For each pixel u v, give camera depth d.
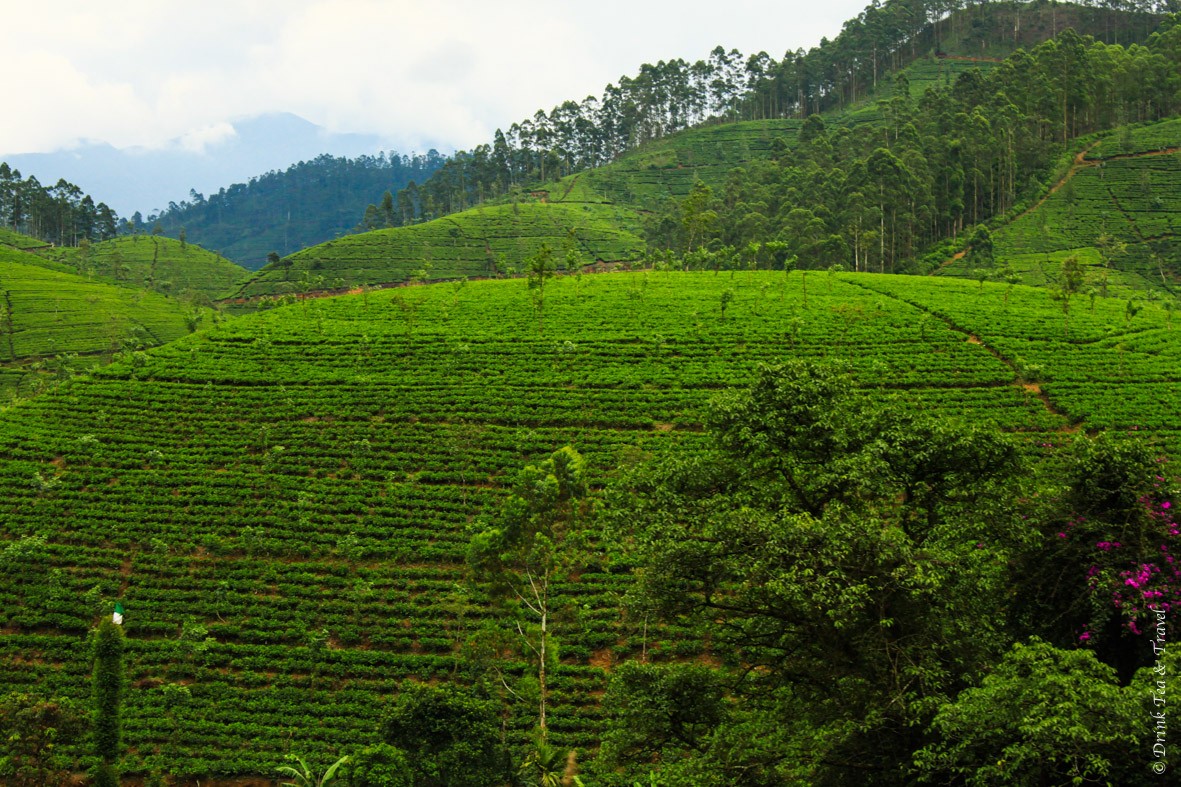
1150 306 99.19
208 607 47.62
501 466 60.06
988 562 25.50
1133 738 17.44
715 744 24.05
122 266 184.88
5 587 49.28
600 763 25.56
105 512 55.25
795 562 22.80
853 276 110.06
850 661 23.42
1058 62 174.25
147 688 42.62
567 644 44.56
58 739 37.06
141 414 67.12
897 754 22.36
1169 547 24.08
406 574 50.00
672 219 171.12
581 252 187.12
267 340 80.56
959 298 95.62
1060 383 68.81
